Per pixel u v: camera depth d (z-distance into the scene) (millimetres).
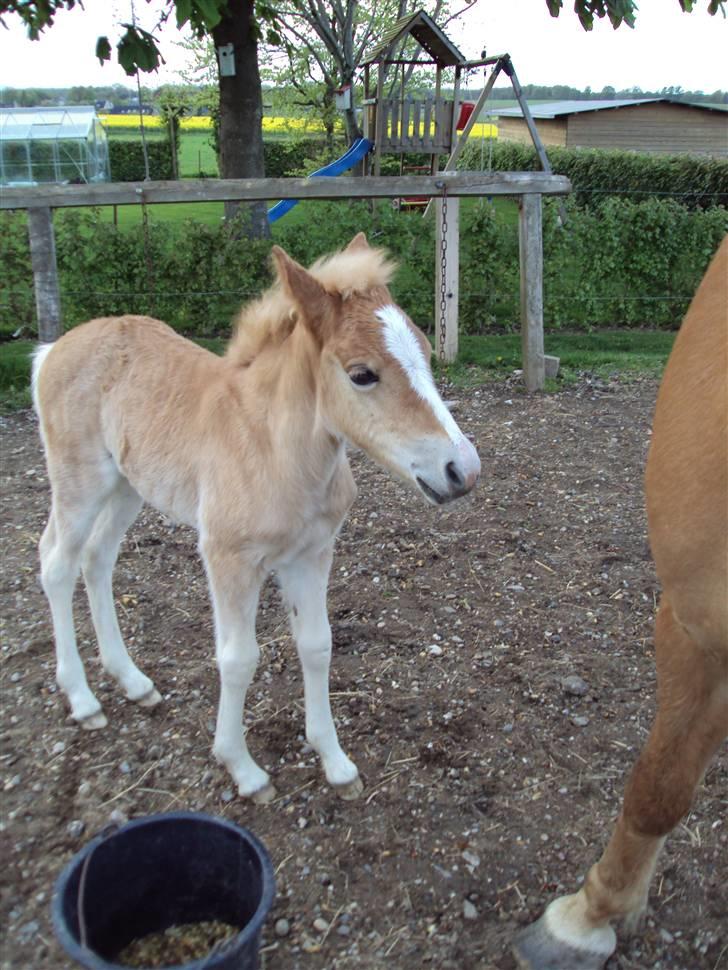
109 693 3209
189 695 3207
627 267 8891
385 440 2178
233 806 2682
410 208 12438
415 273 8375
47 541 3076
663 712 1918
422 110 12781
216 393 2578
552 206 8617
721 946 2225
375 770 2842
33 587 3957
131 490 3098
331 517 2539
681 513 1644
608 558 4297
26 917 2283
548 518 4762
